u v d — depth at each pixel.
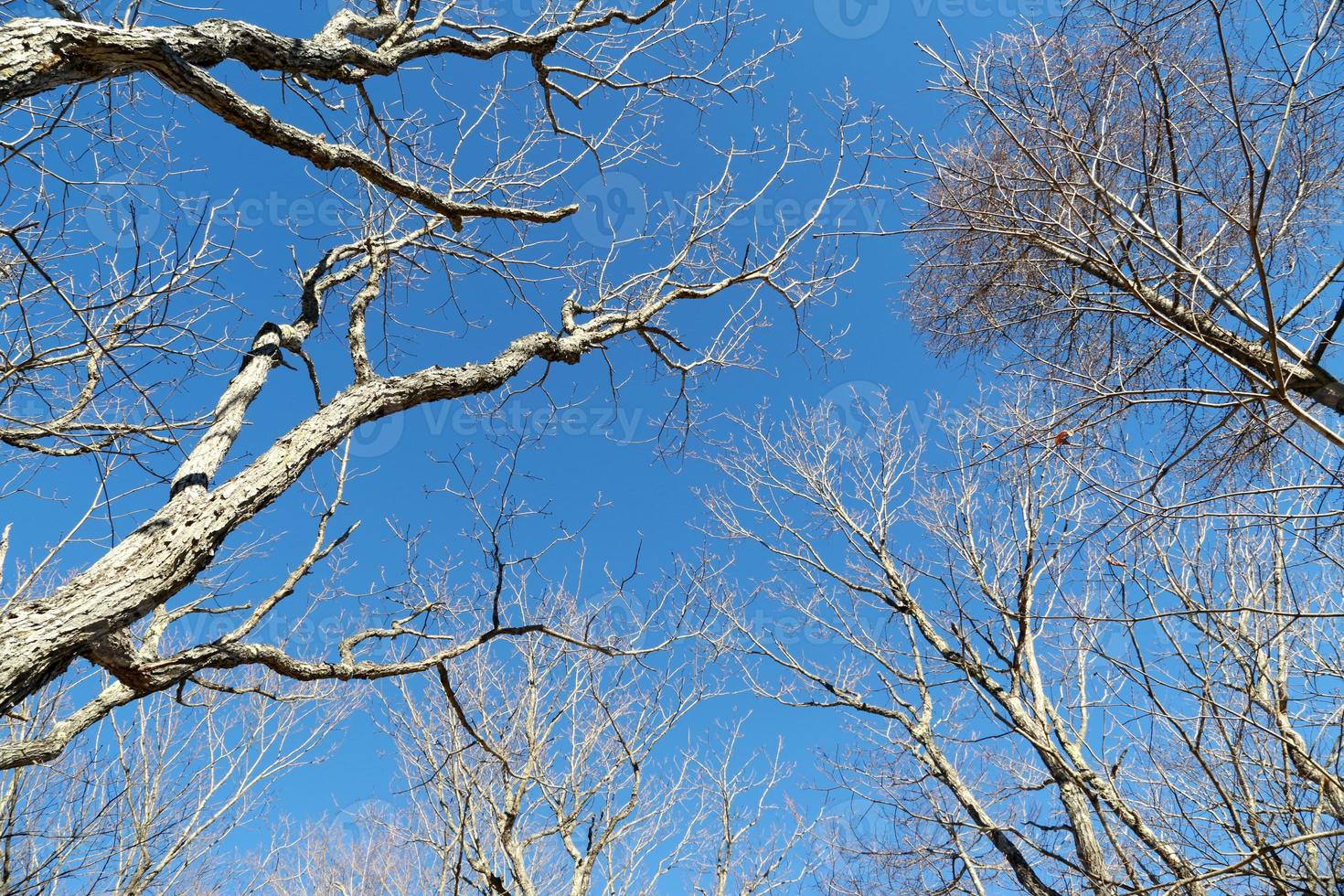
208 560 2.78
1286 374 3.69
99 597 2.47
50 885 6.95
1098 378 4.58
